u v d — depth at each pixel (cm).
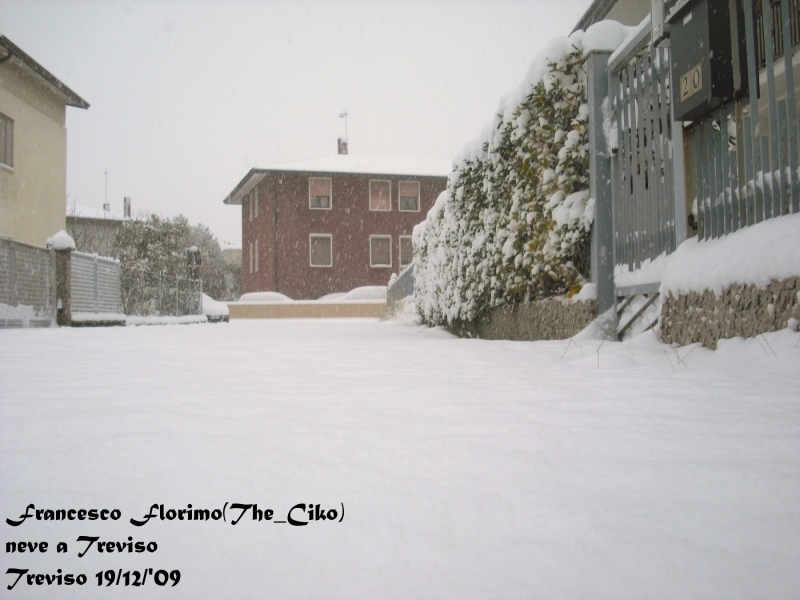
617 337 472
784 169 316
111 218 3888
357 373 327
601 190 494
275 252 2967
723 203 361
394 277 1570
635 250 457
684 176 394
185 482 151
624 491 139
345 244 3039
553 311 544
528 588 99
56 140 1516
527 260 568
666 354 357
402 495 139
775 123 320
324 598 98
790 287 294
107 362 401
